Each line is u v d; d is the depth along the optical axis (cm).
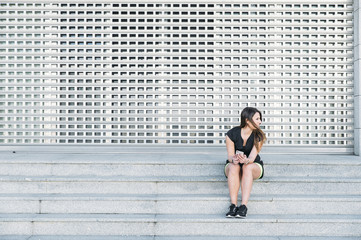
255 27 488
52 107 487
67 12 491
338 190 332
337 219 295
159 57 490
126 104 488
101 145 486
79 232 300
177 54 488
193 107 487
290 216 304
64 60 488
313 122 482
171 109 487
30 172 356
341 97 482
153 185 336
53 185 336
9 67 488
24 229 299
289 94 483
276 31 487
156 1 492
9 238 290
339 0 484
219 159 388
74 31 491
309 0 486
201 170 354
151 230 298
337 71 482
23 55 489
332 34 484
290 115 482
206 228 297
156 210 316
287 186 333
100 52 491
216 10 491
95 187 337
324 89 483
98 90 489
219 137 486
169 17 492
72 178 336
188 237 291
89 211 316
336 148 478
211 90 488
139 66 490
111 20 492
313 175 352
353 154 477
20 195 322
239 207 294
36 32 489
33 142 486
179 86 488
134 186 337
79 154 472
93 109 488
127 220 297
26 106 487
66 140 486
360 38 464
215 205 315
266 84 485
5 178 335
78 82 489
